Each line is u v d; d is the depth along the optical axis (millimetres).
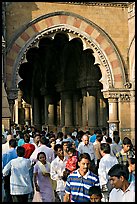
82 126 34500
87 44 27359
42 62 38750
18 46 25734
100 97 32344
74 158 11867
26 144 14266
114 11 27672
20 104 45500
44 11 26328
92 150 15984
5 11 25453
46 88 38688
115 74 27438
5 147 14891
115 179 7406
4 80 24594
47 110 39281
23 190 11641
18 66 25688
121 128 27359
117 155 12281
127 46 27812
